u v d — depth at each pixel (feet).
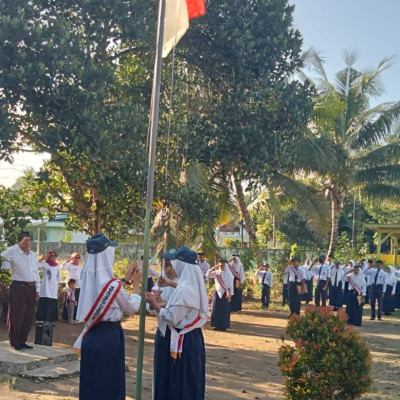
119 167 43.86
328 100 84.38
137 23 45.88
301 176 85.25
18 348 31.71
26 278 32.01
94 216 52.85
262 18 51.21
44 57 40.96
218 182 70.59
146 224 19.99
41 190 53.42
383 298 67.77
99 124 41.47
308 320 24.02
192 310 19.49
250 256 78.33
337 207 92.17
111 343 17.75
